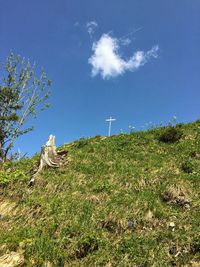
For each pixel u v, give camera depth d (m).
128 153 21.39
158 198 16.31
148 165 19.27
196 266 12.38
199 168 18.66
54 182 18.70
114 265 12.80
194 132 23.22
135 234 14.12
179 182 16.83
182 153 20.55
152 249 13.10
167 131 22.70
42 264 13.09
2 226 16.41
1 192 19.42
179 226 14.20
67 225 14.83
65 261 13.26
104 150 22.12
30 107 34.62
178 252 12.95
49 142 21.30
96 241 13.80
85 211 15.66
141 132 24.62
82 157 21.39
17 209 17.33
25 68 35.44
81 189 17.77
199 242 13.02
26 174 20.86
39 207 16.73
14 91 34.19
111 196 16.69
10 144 32.84
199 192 16.42
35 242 13.90
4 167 23.42
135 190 17.30
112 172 19.08
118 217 14.92
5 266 12.86
